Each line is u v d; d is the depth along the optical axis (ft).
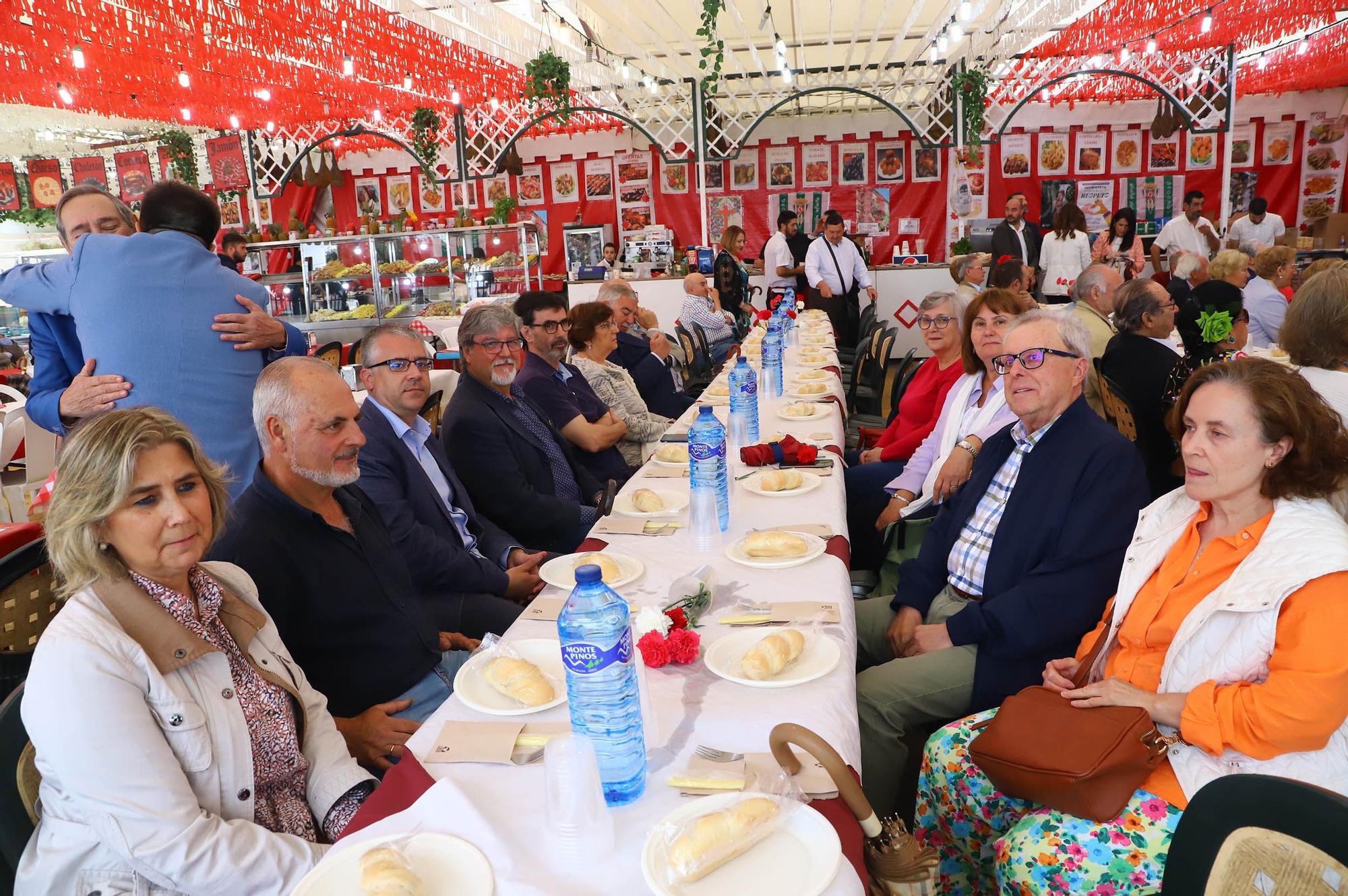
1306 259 34.58
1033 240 31.09
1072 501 7.12
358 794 5.19
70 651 4.11
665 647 5.07
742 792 3.81
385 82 34.19
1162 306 11.77
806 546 6.91
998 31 28.96
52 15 23.03
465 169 35.81
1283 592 4.79
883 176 40.96
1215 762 4.95
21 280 8.48
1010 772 4.99
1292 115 38.68
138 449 4.33
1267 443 5.10
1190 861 3.81
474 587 8.61
